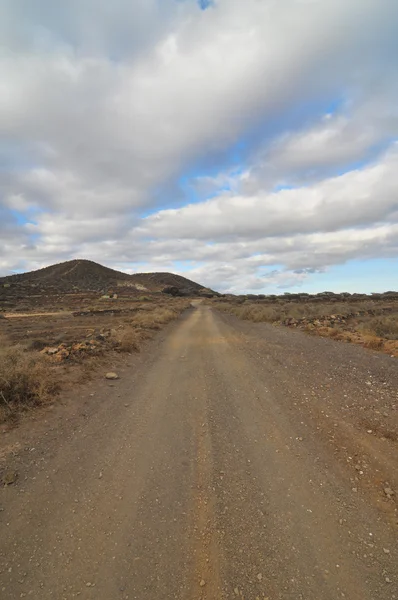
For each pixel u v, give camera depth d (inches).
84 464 171.8
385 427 208.8
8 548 115.9
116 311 1592.0
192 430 215.6
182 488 151.8
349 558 110.5
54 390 276.4
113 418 234.4
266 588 100.0
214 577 104.4
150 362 428.1
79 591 99.7
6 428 208.2
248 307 1432.1
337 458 175.3
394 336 540.1
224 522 129.0
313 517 130.7
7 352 318.3
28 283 4028.1
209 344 573.3
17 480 155.5
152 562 110.3
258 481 156.6
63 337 629.0
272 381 321.7
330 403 253.8
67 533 123.2
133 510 136.3
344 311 1064.2
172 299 3855.8
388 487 149.0
